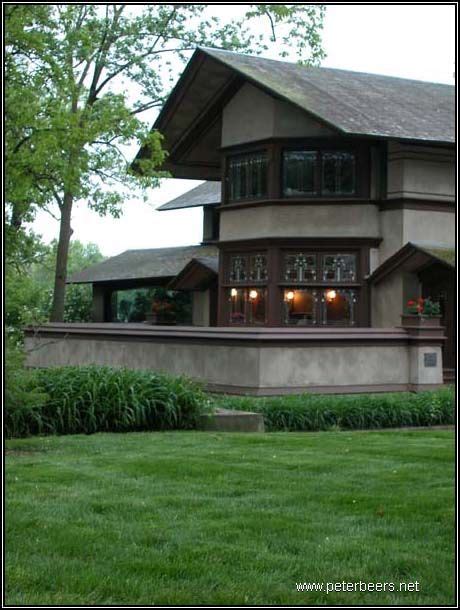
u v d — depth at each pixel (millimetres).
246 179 24359
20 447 11719
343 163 23188
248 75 22875
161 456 10891
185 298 32000
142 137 22312
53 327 24922
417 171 22938
